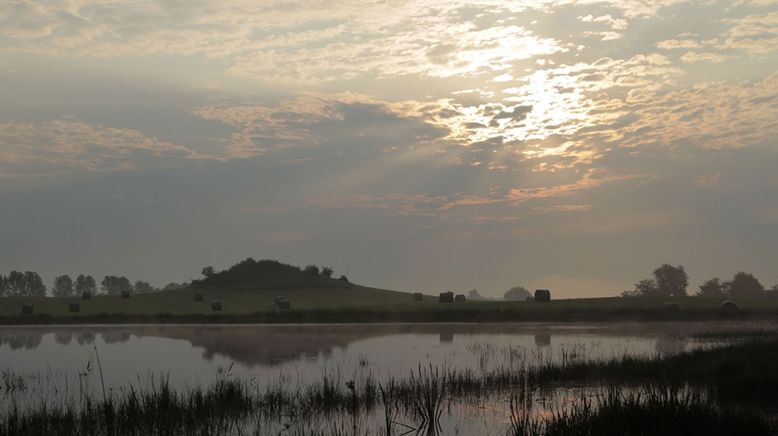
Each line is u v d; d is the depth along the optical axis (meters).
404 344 46.38
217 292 129.88
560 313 82.25
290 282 141.00
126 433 18.73
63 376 30.58
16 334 61.34
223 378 28.58
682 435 15.18
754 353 29.70
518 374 28.20
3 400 23.98
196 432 18.84
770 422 17.25
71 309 94.62
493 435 17.80
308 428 19.02
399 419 20.19
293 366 33.44
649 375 26.95
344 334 58.62
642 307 84.62
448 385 25.47
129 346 46.88
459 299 111.81
